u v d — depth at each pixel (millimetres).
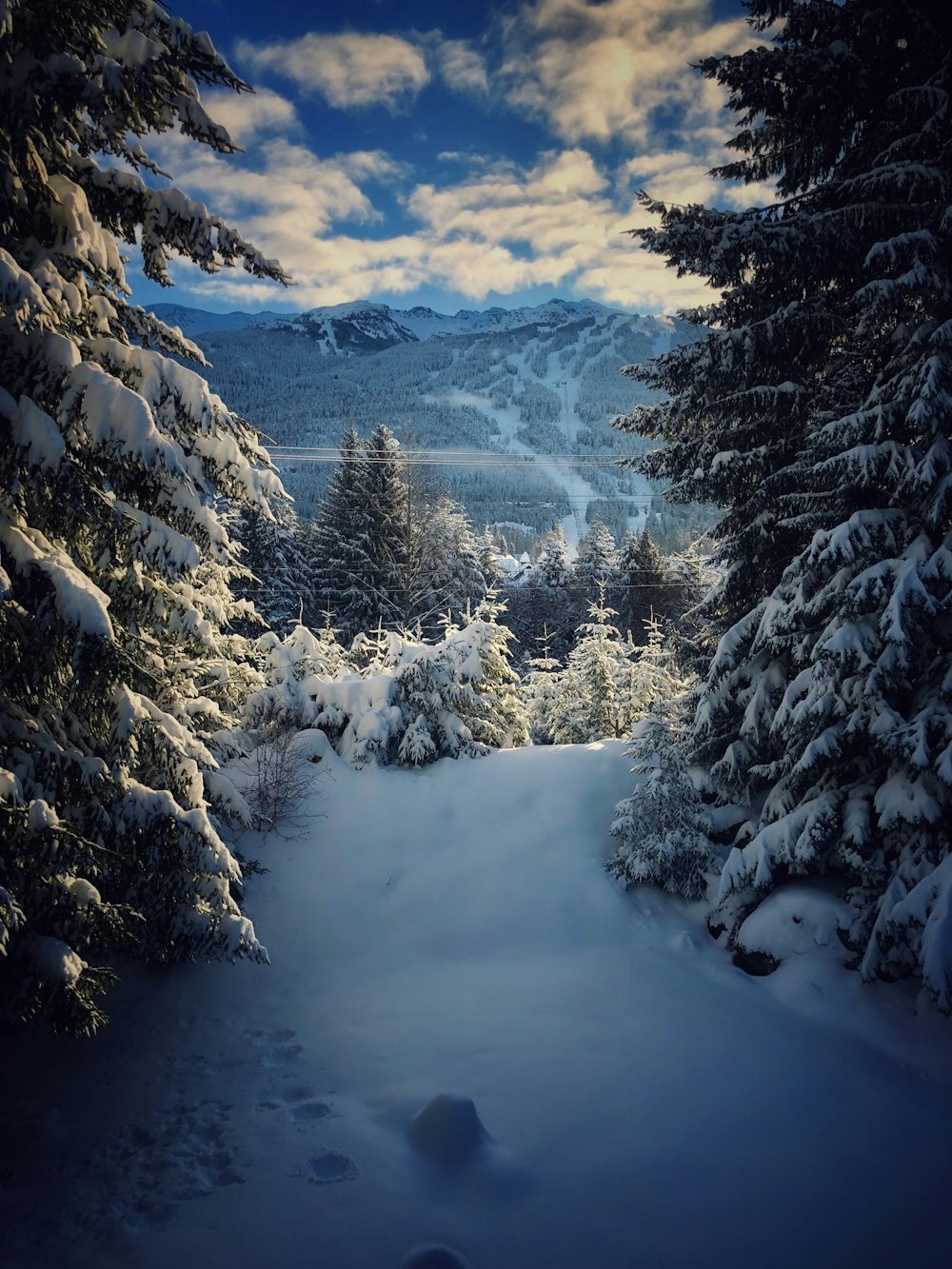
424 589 33562
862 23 10172
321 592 32844
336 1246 5133
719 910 10672
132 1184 5758
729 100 11180
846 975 8797
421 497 33719
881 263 9148
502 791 12875
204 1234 5227
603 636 19078
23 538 5496
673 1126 6609
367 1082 7230
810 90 10578
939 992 7199
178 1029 8094
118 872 6844
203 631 7125
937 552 8438
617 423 13156
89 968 6184
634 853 11016
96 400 5590
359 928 10445
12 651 5883
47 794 5969
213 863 6996
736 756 11500
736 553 12266
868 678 8781
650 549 46812
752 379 11906
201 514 6492
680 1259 5168
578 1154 6230
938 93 8906
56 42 5875
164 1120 6641
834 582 9312
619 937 10375
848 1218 5652
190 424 6605
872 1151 6375
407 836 12047
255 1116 6680
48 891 5996
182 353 7398
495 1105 6859
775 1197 5824
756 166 12211
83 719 6723
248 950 7445
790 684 10016
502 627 15008
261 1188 5699
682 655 13711
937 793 8484
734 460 11672
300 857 11375
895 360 9133
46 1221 5344
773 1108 6891
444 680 14148
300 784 12398
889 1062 7645
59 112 6074
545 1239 5301
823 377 11641
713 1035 8078
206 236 6805
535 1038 8039
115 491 6648
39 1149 6203
